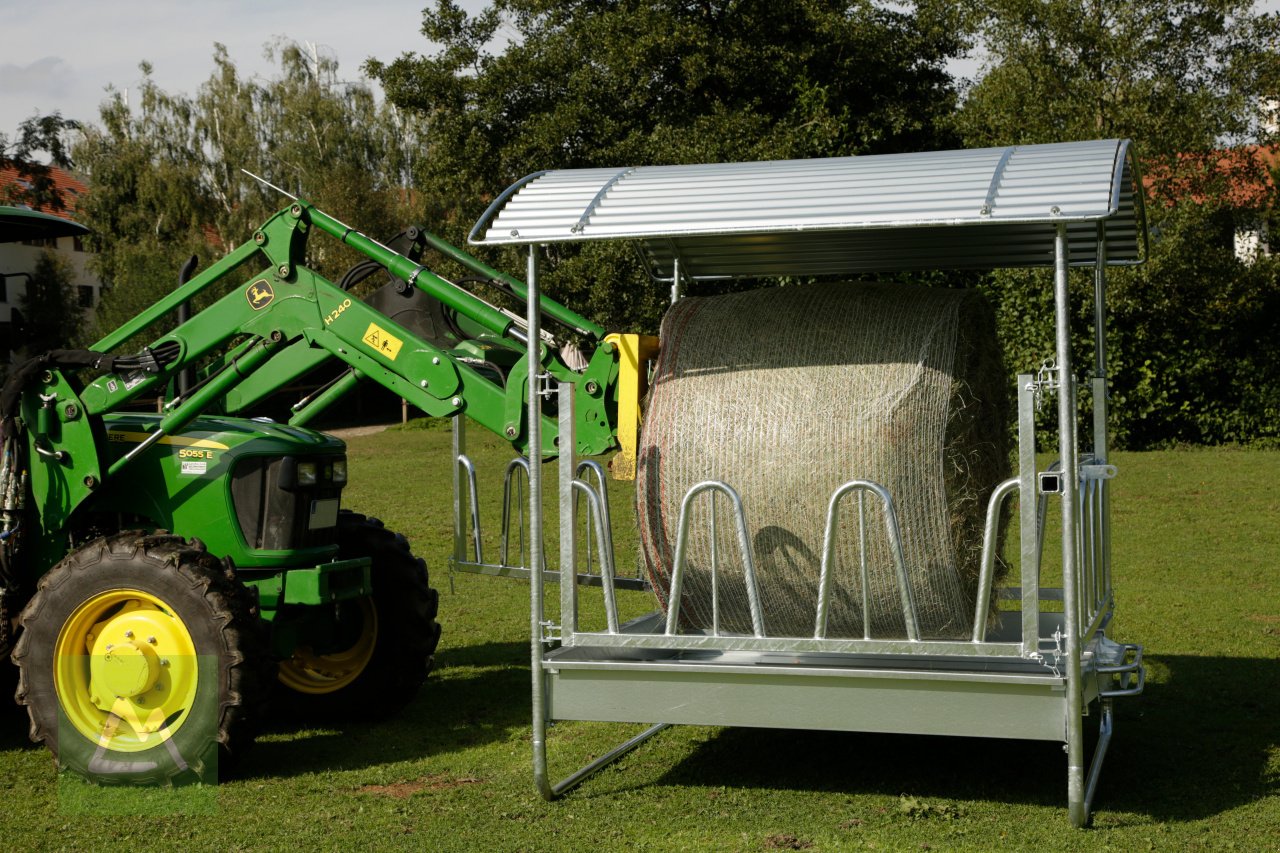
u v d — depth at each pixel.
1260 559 10.15
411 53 22.34
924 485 4.34
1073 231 5.37
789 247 5.54
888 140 21.14
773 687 4.35
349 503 14.09
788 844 4.06
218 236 42.56
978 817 4.32
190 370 5.86
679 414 4.58
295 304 5.44
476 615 8.55
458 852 4.01
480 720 5.87
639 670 4.46
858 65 21.25
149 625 4.85
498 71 21.38
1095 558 5.09
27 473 5.39
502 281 5.47
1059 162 4.14
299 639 5.62
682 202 4.34
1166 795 4.56
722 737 5.54
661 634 4.62
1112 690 4.90
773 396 4.47
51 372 5.39
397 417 29.89
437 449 20.80
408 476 16.67
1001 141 19.03
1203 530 11.50
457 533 5.88
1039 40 18.88
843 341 4.51
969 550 4.47
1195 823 4.20
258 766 5.10
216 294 26.86
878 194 4.13
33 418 5.41
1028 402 4.08
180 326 5.50
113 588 4.83
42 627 4.87
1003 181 4.05
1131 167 4.61
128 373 5.37
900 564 4.23
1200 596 8.71
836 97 20.80
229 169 42.69
